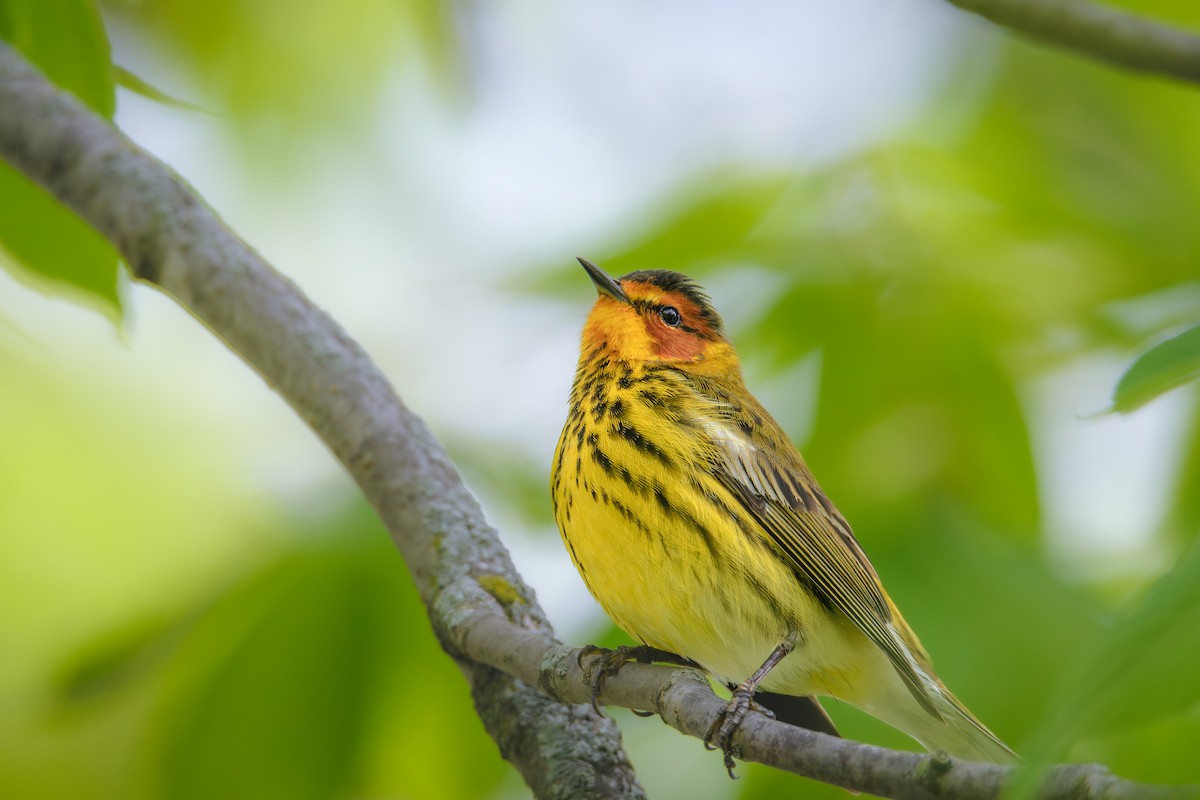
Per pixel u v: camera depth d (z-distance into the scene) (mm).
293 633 10789
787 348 12562
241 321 9898
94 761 13094
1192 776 9016
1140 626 4730
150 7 14461
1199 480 11719
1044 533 11945
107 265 10453
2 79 10289
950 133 13766
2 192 10359
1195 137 14227
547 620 9000
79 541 14430
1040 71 14188
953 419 12148
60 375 15023
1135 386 5680
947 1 8672
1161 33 8234
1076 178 13688
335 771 10750
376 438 9656
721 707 7402
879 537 11016
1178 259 13281
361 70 15641
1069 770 5234
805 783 11078
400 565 11000
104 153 10133
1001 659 10266
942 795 5641
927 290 12469
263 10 15117
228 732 10680
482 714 8859
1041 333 12766
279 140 15680
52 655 13727
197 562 14719
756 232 12883
